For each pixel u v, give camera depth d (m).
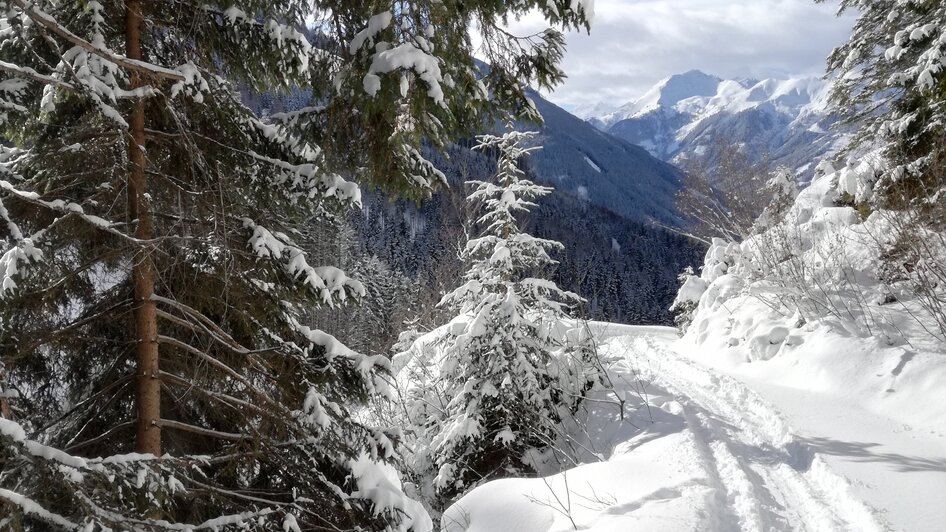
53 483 3.05
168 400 5.03
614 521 4.74
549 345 9.60
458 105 4.10
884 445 5.77
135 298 4.52
